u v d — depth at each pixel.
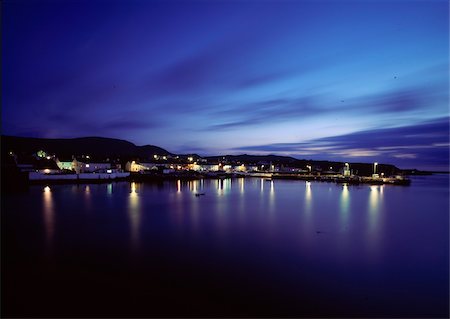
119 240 30.94
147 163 177.25
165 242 30.33
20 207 51.84
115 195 71.25
